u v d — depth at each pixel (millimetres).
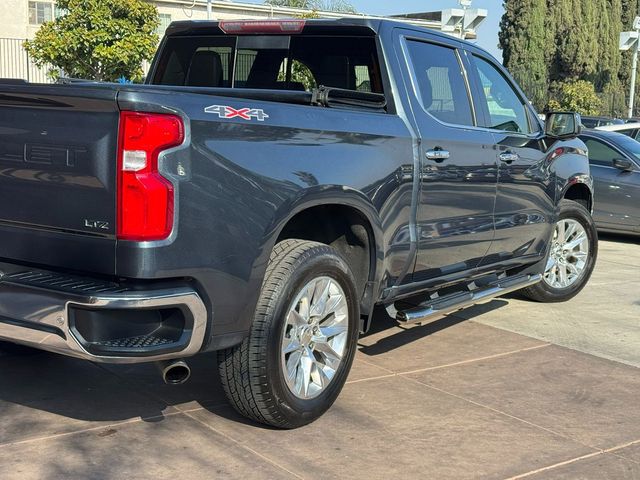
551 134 6184
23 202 3574
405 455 3826
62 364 4902
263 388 3785
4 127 3586
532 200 6078
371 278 4492
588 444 4059
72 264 3457
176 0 23203
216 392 4523
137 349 3322
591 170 11242
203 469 3576
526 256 6254
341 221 4445
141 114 3248
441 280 5180
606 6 44812
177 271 3352
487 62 5891
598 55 43969
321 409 4121
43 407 4215
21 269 3625
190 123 3361
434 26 23094
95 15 13117
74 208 3418
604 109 33719
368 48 4875
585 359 5469
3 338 3545
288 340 3930
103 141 3307
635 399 4734
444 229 5031
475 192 5301
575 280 7176
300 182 3838
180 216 3334
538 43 40375
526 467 3762
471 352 5531
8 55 20641
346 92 4453
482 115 5578
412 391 4691
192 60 5711
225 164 3498
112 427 3984
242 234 3576
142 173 3260
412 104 4824
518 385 4891
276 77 5363
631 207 10922
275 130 3756
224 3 24109
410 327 6094
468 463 3775
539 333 6078
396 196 4523
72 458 3621
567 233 7102
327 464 3689
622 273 8758
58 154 3428
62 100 3367
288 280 3793
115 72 13594
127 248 3275
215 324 3547
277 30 5219
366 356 5328
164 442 3832
